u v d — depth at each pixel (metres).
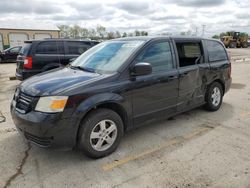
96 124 3.24
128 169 3.12
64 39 8.09
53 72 3.97
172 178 2.91
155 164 3.23
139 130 4.38
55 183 2.84
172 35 4.50
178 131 4.33
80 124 3.15
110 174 3.01
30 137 3.12
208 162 3.25
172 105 4.27
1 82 9.91
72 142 3.09
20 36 35.62
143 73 3.47
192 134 4.20
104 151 3.38
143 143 3.85
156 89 3.90
